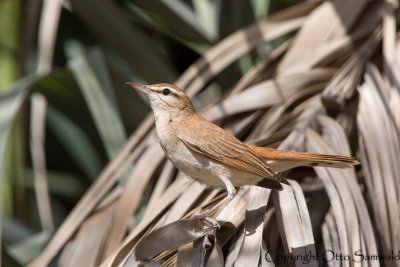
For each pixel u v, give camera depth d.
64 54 11.80
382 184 6.23
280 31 9.05
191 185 6.70
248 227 5.54
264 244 5.41
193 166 6.68
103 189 7.20
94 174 11.95
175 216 6.17
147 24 11.73
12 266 9.34
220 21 11.32
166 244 5.40
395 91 7.29
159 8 11.11
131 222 7.90
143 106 10.47
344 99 7.36
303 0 11.93
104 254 6.60
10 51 11.23
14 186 11.09
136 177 7.09
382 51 8.30
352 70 7.75
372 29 8.65
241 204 6.24
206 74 8.65
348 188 5.91
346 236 5.42
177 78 10.80
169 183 7.21
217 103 8.07
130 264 5.38
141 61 10.45
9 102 9.02
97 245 6.93
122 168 7.36
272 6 11.70
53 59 11.74
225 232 5.86
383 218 5.95
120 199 6.97
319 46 8.59
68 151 12.19
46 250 6.75
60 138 11.95
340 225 5.52
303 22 9.13
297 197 5.83
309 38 8.66
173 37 11.79
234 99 7.78
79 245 7.03
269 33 9.02
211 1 12.34
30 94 10.15
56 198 12.10
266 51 11.57
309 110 7.52
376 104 7.09
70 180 12.12
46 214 10.15
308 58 8.34
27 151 11.91
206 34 11.47
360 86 7.54
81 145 11.93
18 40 11.23
